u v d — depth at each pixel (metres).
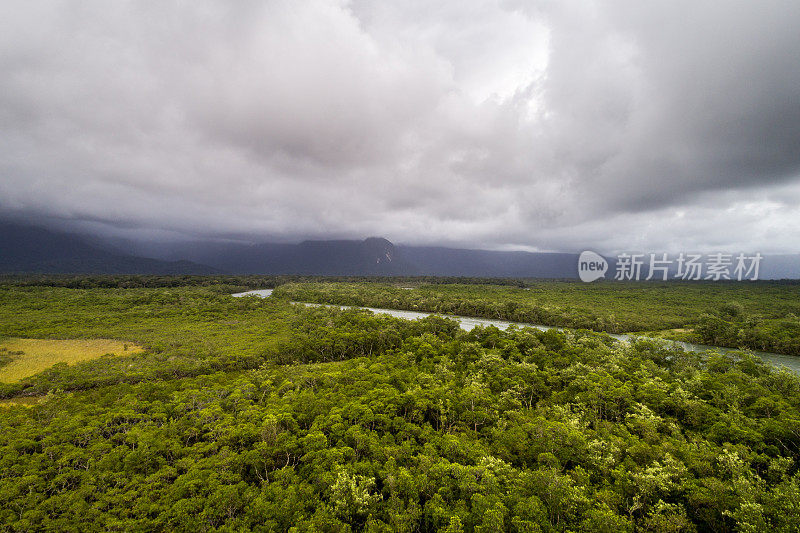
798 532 31.45
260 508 37.59
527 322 168.62
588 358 82.94
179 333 120.50
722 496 36.09
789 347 105.75
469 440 50.81
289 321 143.00
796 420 48.31
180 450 47.75
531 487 39.06
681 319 156.25
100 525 36.28
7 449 46.00
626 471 42.22
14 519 36.38
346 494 38.91
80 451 46.28
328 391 65.06
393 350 101.69
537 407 62.53
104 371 78.81
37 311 151.38
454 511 36.47
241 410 58.59
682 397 59.41
